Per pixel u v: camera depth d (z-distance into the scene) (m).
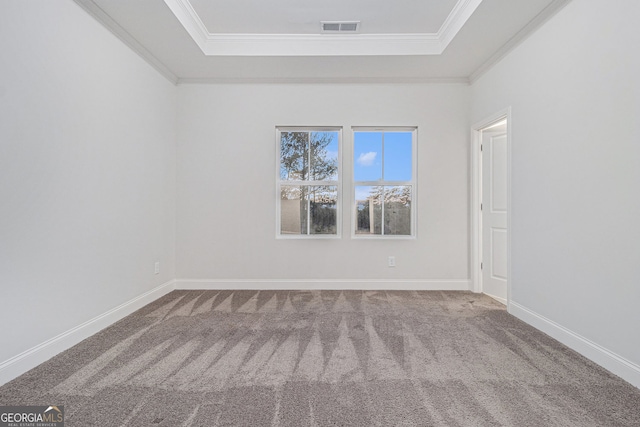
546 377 1.84
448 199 3.80
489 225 3.57
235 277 3.80
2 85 1.73
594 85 2.01
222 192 3.80
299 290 3.76
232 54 3.21
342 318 2.82
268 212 3.80
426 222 3.80
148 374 1.86
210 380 1.80
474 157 3.67
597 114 1.99
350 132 3.82
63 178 2.14
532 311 2.62
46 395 1.65
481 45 3.00
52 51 2.04
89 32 2.36
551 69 2.39
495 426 1.42
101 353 2.12
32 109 1.91
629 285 1.78
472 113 3.70
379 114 3.80
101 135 2.51
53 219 2.06
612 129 1.88
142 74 3.08
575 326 2.17
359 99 3.80
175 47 3.05
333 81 3.80
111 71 2.62
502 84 3.06
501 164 3.43
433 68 3.52
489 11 2.47
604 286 1.93
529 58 2.65
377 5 2.71
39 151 1.96
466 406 1.57
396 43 3.19
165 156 3.55
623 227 1.81
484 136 3.61
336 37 3.19
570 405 1.58
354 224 3.89
